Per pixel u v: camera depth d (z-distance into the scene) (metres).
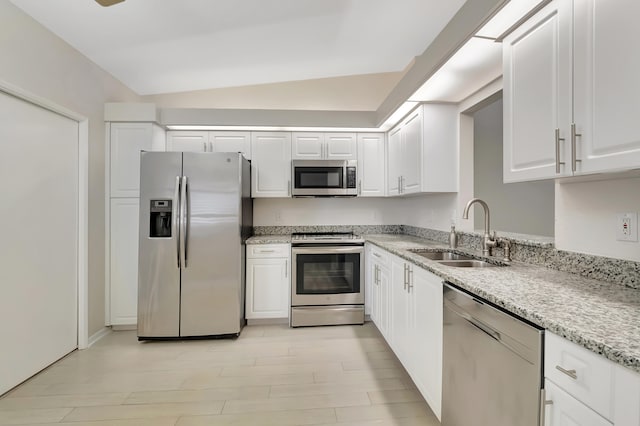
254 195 3.46
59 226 2.41
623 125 0.91
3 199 1.96
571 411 0.81
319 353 2.54
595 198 1.39
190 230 2.79
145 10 2.13
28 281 2.14
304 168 3.41
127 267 2.97
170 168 2.78
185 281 2.78
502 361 1.08
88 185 2.69
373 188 3.57
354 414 1.77
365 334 2.95
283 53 2.98
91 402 1.88
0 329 1.94
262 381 2.12
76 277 2.60
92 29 2.30
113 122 2.98
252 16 2.32
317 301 3.16
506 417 1.06
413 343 1.94
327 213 3.84
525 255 1.79
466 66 1.88
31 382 2.10
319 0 2.23
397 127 3.21
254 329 3.09
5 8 1.92
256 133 3.46
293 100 3.79
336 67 3.51
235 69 3.24
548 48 1.19
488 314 1.15
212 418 1.74
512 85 1.41
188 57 2.85
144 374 2.21
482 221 3.15
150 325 2.76
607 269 1.32
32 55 2.12
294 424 1.69
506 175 1.44
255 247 3.17
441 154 2.59
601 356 0.73
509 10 1.28
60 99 2.37
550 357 0.88
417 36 2.85
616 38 0.92
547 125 1.20
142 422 1.70
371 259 3.13
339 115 3.37
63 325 2.46
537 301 1.05
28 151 2.14
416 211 3.50
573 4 1.07
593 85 1.00
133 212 2.98
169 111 3.19
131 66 2.92
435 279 1.64
